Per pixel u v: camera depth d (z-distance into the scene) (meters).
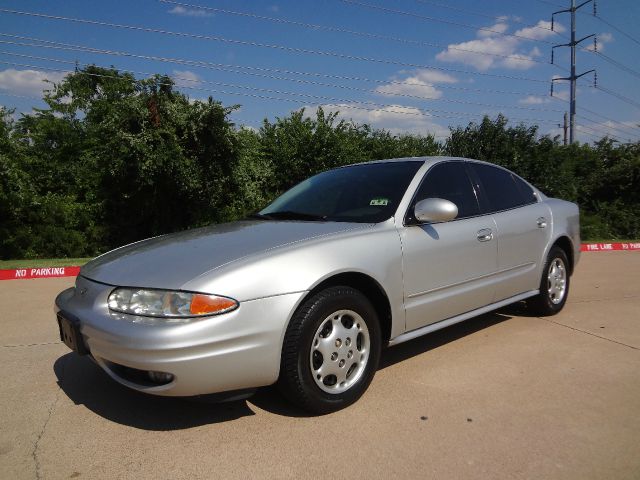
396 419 2.88
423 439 2.66
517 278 4.40
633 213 19.75
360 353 3.12
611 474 2.34
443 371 3.59
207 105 13.40
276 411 2.99
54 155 17.30
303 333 2.79
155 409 3.04
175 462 2.47
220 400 2.65
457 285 3.76
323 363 2.91
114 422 2.88
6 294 6.79
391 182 3.78
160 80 13.71
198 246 3.08
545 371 3.58
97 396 3.23
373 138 19.52
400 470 2.38
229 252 2.88
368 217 3.49
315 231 3.20
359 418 2.90
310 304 2.83
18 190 13.24
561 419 2.87
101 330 2.63
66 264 10.24
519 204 4.62
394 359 3.85
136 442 2.66
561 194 18.30
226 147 13.92
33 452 2.57
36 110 19.02
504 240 4.20
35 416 2.96
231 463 2.45
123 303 2.67
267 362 2.67
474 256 3.89
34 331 4.80
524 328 4.62
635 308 5.44
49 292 6.93
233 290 2.60
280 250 2.86
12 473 2.38
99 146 14.16
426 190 3.76
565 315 5.11
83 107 19.67
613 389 3.27
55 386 3.41
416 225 3.51
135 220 14.96
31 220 13.94
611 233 19.34
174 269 2.74
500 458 2.47
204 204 14.55
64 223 14.36
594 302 5.76
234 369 2.59
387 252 3.25
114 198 14.60
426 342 4.25
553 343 4.19
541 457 2.48
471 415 2.92
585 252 12.13
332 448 2.58
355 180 4.01
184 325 2.49
